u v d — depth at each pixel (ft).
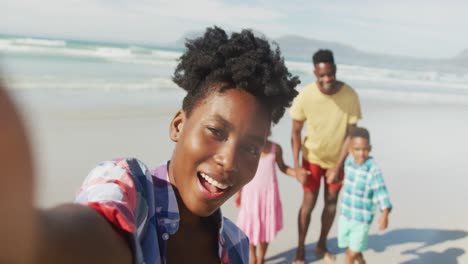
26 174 1.05
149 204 3.40
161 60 60.90
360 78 73.56
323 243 15.51
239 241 4.41
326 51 15.25
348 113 15.39
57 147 20.57
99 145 21.66
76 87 34.73
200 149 3.61
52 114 25.54
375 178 13.60
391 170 23.32
